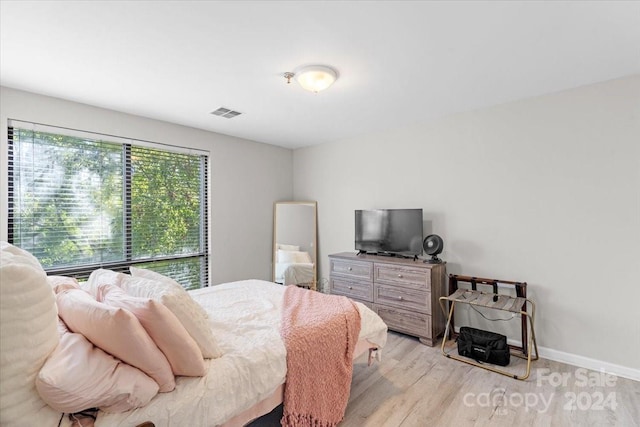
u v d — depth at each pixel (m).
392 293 3.20
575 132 2.52
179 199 3.55
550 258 2.65
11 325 0.92
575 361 2.52
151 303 1.22
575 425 1.81
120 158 3.07
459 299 2.69
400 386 2.24
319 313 2.02
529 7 1.52
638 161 2.27
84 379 1.02
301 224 4.50
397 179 3.65
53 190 2.67
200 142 3.68
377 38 1.79
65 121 2.70
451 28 1.69
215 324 1.86
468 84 2.45
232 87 2.49
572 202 2.54
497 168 2.92
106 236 2.98
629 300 2.31
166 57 2.00
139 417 1.12
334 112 3.12
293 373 1.61
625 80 2.31
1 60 2.01
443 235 3.28
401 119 3.37
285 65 2.12
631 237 2.30
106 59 2.01
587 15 1.58
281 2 1.47
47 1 1.43
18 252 1.21
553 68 2.18
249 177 4.22
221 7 1.50
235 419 1.41
